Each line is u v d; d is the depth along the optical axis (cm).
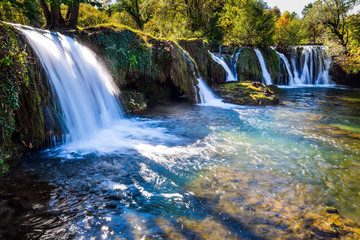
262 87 1450
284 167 511
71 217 341
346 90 1950
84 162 526
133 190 418
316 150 610
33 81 565
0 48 443
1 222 324
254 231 318
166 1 2242
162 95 1284
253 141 677
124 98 1038
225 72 1688
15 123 528
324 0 2736
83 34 905
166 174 477
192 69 1266
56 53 695
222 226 328
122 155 570
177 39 1490
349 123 889
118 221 336
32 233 307
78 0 982
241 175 473
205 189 422
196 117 959
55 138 614
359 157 566
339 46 2352
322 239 302
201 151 600
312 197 398
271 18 2275
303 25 2817
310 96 1603
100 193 405
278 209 364
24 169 483
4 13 977
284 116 991
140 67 1074
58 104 640
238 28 2344
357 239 301
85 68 814
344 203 384
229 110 1095
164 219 343
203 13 2209
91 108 770
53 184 429
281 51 2509
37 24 1318
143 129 794
